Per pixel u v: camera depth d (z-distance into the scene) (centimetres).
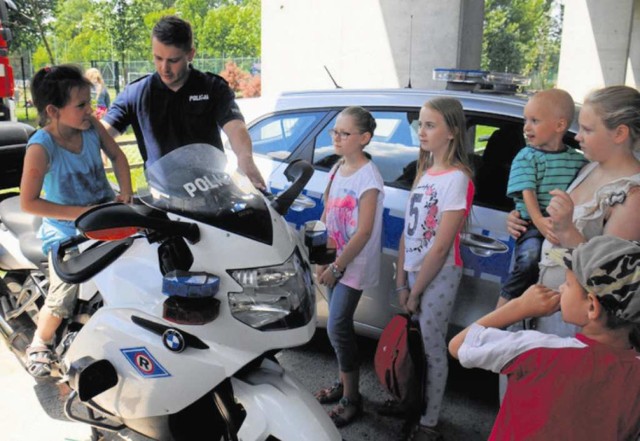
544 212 277
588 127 226
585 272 159
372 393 350
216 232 201
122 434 300
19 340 319
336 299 304
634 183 216
